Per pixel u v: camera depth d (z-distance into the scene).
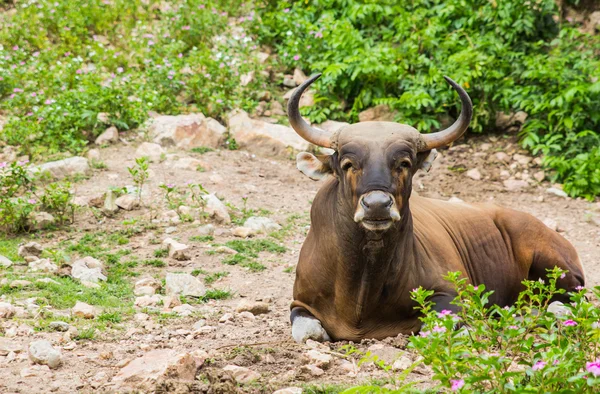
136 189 17.95
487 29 23.70
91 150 19.80
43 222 16.44
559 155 21.16
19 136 19.73
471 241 12.80
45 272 14.09
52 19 25.48
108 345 10.68
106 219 16.92
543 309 8.88
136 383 8.97
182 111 22.25
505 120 22.59
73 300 12.63
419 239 11.48
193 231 16.48
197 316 12.30
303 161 10.97
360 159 10.08
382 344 10.51
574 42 23.34
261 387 8.78
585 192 20.09
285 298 13.70
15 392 8.73
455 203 13.48
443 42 23.00
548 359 7.21
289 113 10.95
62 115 20.28
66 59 23.08
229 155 20.70
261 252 15.95
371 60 21.91
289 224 17.31
